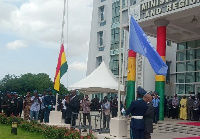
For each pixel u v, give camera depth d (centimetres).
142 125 845
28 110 1719
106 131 1142
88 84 1198
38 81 4119
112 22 3209
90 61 3516
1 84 3997
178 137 1326
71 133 1000
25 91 4012
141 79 2642
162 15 1780
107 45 3259
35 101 1600
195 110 1853
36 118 1603
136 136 842
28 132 1206
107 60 3228
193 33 2266
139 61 2688
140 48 961
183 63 2394
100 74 1243
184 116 1936
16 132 1147
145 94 902
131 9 2033
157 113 1712
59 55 1384
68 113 1352
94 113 2491
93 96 3322
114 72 3086
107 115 1482
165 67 941
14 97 1814
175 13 1727
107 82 1192
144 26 2069
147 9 1892
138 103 852
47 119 1614
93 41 3494
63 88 3809
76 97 1362
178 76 2420
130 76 2030
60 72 1370
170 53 2731
